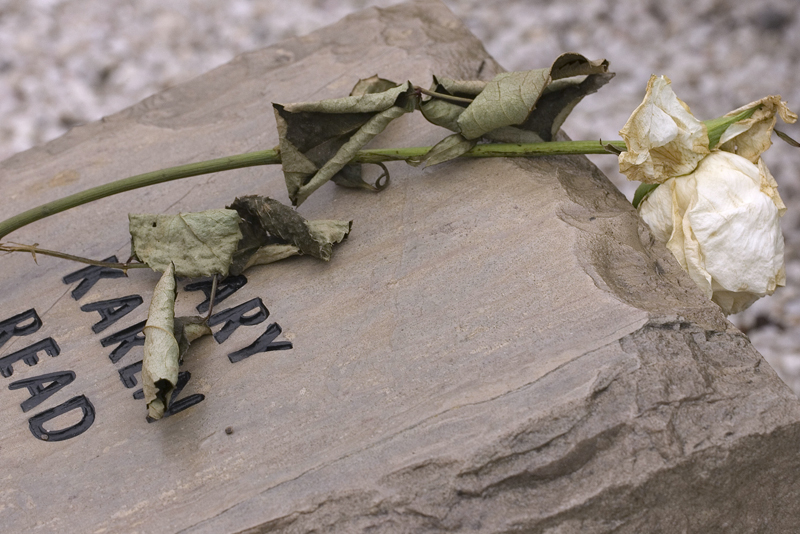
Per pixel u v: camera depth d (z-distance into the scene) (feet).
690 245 2.87
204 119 3.26
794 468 2.74
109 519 2.73
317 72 3.32
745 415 2.72
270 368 2.84
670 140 2.85
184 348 2.84
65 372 2.90
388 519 2.68
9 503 2.76
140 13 6.02
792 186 4.81
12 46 5.70
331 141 2.96
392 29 3.39
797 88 5.32
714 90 5.34
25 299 3.00
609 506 2.69
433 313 2.85
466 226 2.95
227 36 5.77
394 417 2.75
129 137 3.25
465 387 2.76
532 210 2.95
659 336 2.77
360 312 2.88
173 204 3.11
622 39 5.76
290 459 2.74
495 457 2.69
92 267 3.03
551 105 2.99
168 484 2.75
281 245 2.96
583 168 3.04
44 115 5.21
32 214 2.99
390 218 2.99
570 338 2.78
